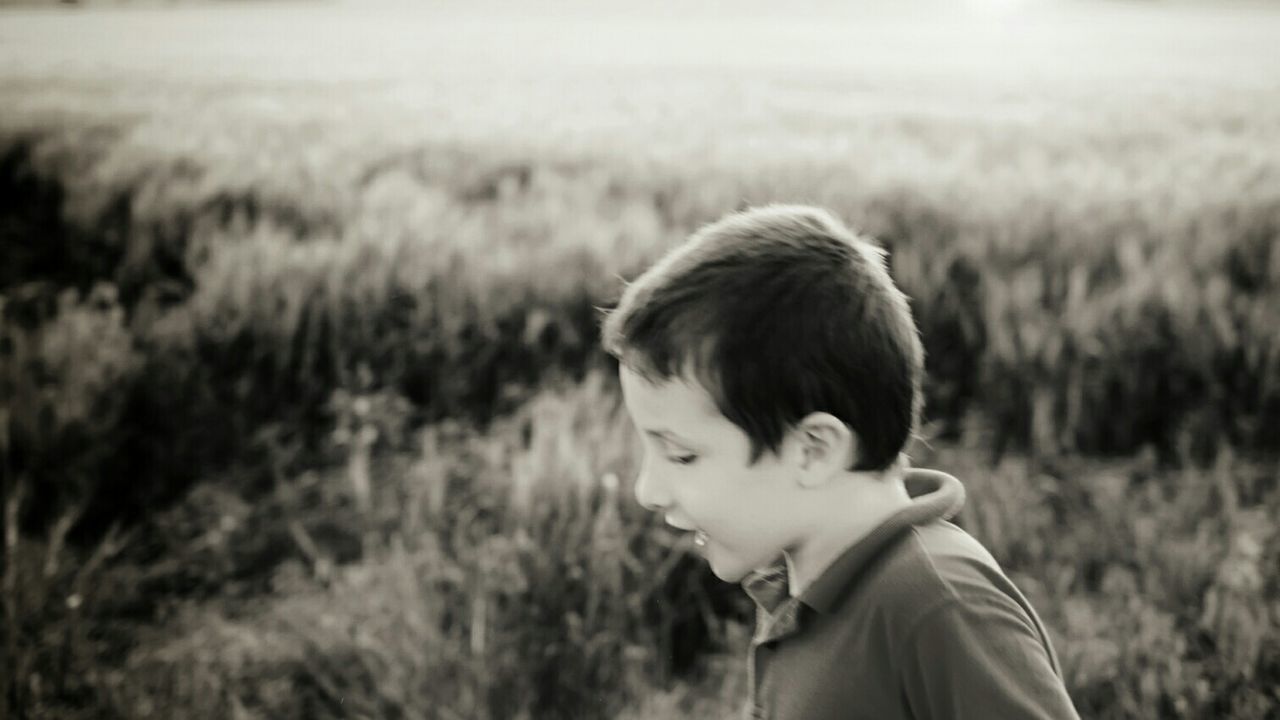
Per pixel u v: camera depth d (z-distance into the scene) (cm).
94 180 470
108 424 305
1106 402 330
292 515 293
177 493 310
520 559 222
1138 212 420
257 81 670
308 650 226
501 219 414
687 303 90
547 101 668
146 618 255
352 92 662
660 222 420
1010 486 277
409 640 214
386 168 513
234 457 321
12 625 222
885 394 93
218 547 279
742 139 564
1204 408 326
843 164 492
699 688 220
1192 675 203
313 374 347
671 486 96
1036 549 246
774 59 818
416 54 770
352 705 210
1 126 527
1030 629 88
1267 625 208
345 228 409
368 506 276
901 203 430
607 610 217
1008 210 421
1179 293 348
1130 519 262
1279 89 607
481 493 272
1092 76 678
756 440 91
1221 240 395
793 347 89
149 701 218
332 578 261
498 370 348
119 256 435
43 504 295
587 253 376
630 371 94
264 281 350
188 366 330
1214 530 256
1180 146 516
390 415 323
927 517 94
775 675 99
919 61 784
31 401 305
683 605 229
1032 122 581
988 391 330
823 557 96
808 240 95
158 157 489
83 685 222
